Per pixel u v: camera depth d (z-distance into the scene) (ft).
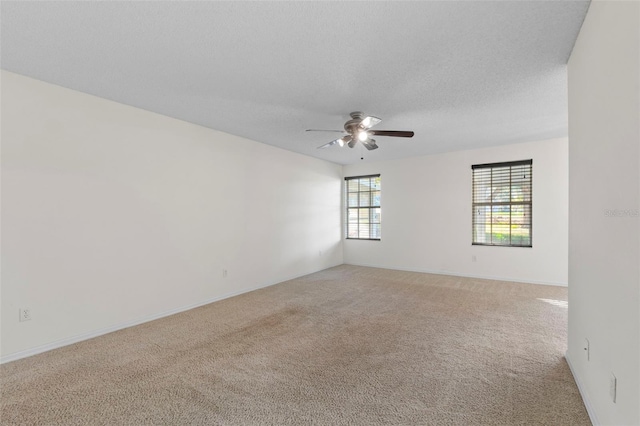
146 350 8.95
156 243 11.76
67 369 7.88
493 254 17.63
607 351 4.99
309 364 8.03
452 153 18.80
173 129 12.37
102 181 10.30
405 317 11.51
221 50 7.38
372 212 22.31
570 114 7.57
